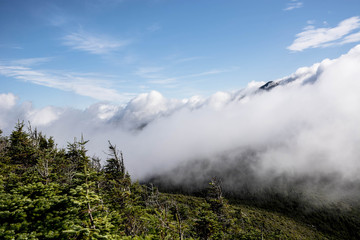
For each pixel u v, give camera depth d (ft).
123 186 55.36
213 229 45.03
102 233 24.64
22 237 20.76
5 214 23.63
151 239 29.17
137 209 44.09
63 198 28.78
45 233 22.11
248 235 70.23
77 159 76.18
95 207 27.45
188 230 42.09
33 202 26.35
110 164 64.59
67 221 24.39
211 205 79.66
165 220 31.71
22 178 43.37
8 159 68.23
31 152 73.72
